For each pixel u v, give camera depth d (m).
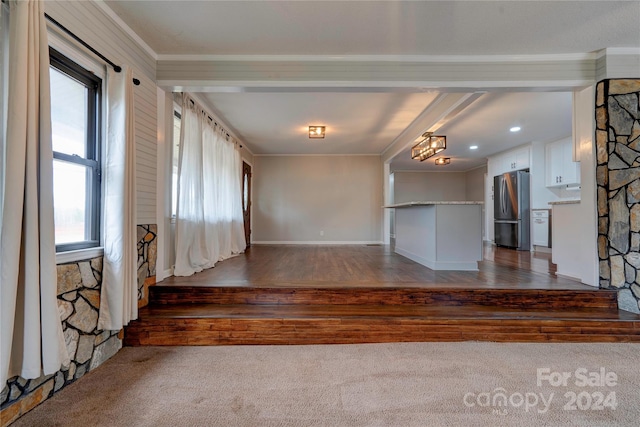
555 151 5.57
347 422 1.50
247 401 1.67
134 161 2.29
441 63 2.89
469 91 2.98
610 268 2.79
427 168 9.14
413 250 4.63
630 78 2.77
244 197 6.62
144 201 2.70
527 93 3.53
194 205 3.59
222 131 4.73
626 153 2.74
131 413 1.57
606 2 2.12
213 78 2.89
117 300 2.10
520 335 2.44
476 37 2.57
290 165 7.38
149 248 2.80
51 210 1.53
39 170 1.49
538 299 2.77
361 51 2.81
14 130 1.38
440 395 1.72
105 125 2.18
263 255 5.23
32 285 1.44
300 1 2.12
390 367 2.03
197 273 3.50
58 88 1.86
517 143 5.96
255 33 2.52
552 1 2.11
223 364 2.09
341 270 3.74
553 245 3.47
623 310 2.71
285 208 7.37
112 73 2.20
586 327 2.45
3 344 1.33
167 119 3.15
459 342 2.43
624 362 2.08
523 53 2.84
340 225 7.37
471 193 9.24
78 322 1.91
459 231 3.75
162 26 2.42
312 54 2.86
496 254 5.37
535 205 5.85
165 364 2.10
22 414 1.54
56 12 1.75
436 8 2.20
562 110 4.07
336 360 2.14
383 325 2.45
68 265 1.84
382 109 4.23
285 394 1.73
